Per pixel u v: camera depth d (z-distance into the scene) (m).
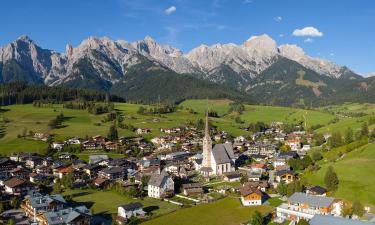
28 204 174.12
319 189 186.38
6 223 161.38
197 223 162.38
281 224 160.38
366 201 173.75
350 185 189.25
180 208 183.25
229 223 162.25
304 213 163.25
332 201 165.88
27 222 160.88
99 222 166.25
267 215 170.12
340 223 136.12
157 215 173.12
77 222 154.25
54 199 172.62
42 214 157.50
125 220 164.88
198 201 195.50
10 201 191.50
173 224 161.50
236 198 195.12
